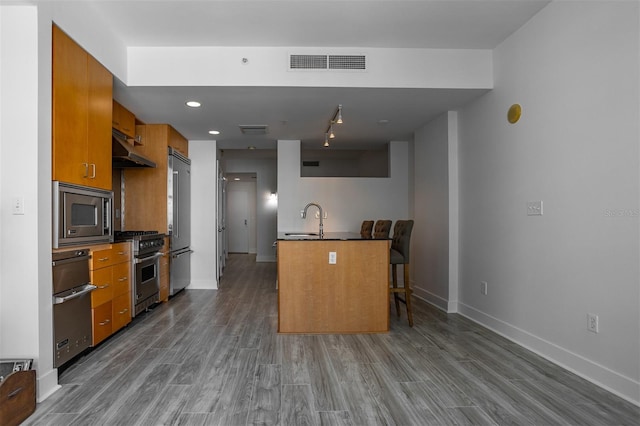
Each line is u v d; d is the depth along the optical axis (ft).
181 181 17.87
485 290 12.45
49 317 7.70
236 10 9.50
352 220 20.63
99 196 9.99
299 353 9.96
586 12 8.24
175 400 7.32
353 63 11.73
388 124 16.69
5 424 6.13
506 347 10.40
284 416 6.73
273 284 20.61
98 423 6.48
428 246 16.42
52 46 7.89
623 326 7.40
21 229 7.32
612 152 7.63
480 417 6.69
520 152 10.55
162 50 11.53
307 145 21.80
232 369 8.87
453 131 14.44
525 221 10.36
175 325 12.62
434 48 11.82
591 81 8.13
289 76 11.63
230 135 18.65
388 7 9.42
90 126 9.45
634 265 7.18
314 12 9.61
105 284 10.36
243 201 38.52
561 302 9.03
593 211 8.09
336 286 11.91
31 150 7.33
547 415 6.74
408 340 11.07
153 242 14.16
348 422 6.54
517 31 10.63
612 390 7.61
